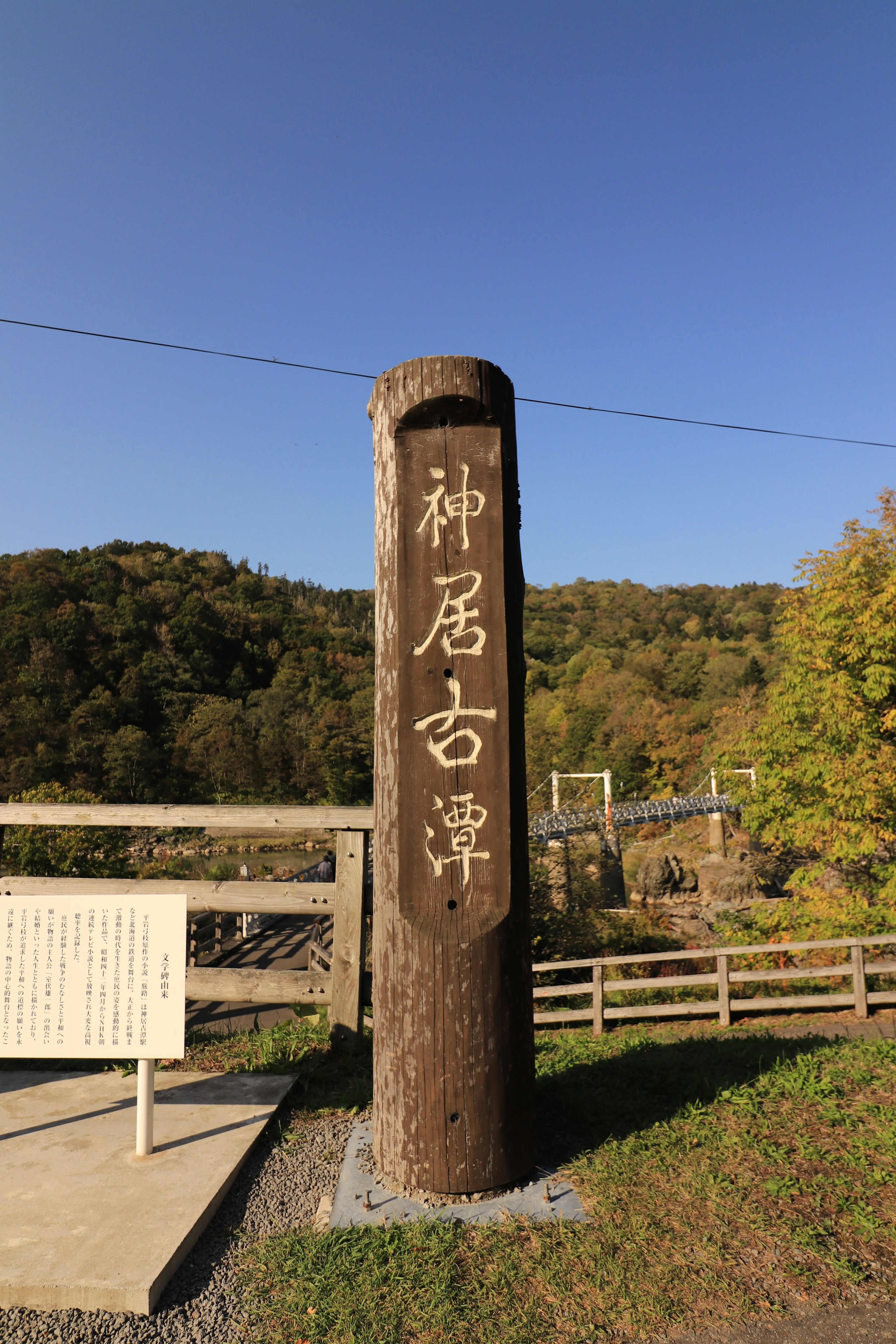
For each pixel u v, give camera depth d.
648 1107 3.87
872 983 8.93
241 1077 4.15
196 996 4.59
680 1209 2.96
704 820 41.22
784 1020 7.00
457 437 3.30
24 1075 4.22
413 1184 3.01
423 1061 3.02
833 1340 2.35
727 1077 4.25
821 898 12.11
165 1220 2.80
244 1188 3.16
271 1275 2.62
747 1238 2.79
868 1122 3.66
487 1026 3.04
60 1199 2.95
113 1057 3.26
